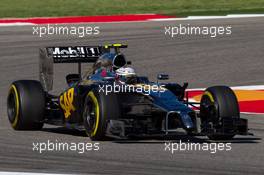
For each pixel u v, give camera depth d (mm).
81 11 97188
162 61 67000
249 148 32750
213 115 33969
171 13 95438
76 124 36562
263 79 59656
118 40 76062
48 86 39188
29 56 68750
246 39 77000
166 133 32719
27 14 94438
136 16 91750
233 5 100562
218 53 70562
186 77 60594
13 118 38031
